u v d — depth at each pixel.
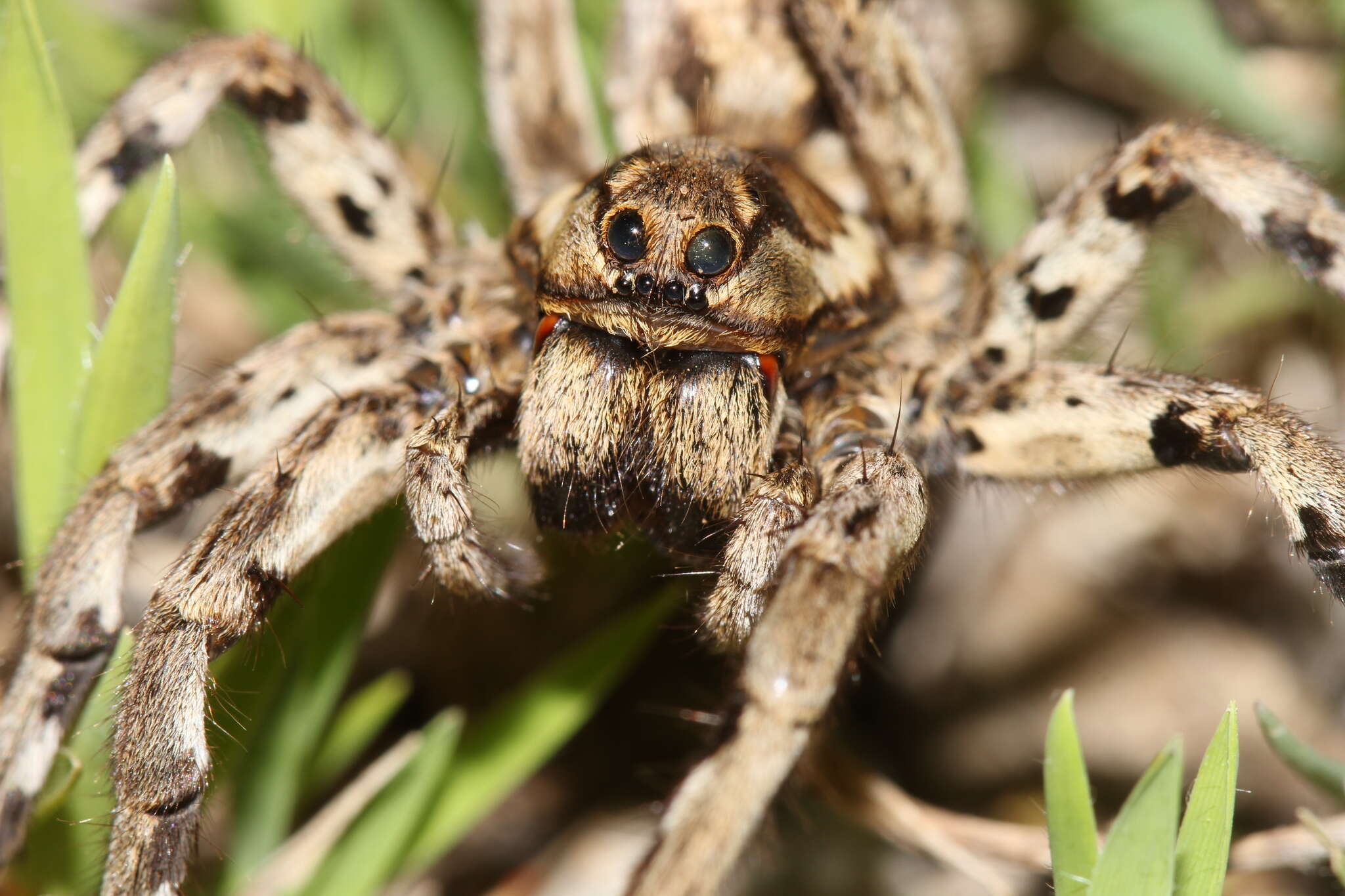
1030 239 0.09
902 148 0.09
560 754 0.09
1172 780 0.08
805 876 0.09
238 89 0.09
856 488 0.08
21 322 0.09
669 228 0.08
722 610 0.08
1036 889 0.09
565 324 0.08
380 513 0.09
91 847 0.08
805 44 0.09
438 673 0.09
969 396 0.09
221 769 0.09
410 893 0.09
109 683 0.08
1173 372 0.09
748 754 0.08
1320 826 0.08
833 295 0.09
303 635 0.09
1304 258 0.09
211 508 0.09
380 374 0.09
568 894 0.09
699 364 0.08
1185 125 0.09
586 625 0.09
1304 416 0.09
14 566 0.09
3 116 0.09
